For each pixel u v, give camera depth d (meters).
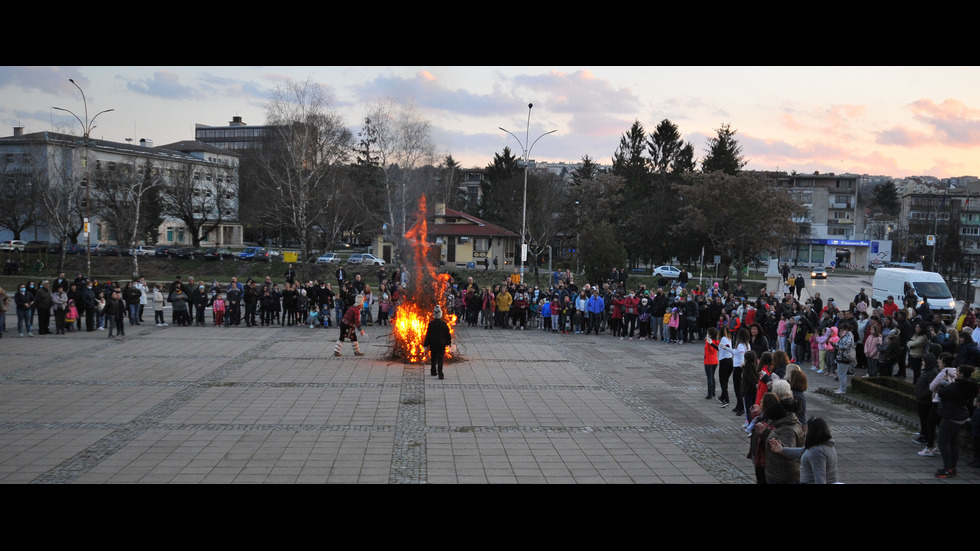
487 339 24.95
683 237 61.09
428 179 53.91
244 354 20.17
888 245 90.50
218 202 73.75
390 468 9.93
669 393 16.06
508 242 66.81
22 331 23.58
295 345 22.08
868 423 13.30
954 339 14.08
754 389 12.28
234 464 9.98
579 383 17.08
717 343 15.37
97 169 62.69
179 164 84.56
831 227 100.44
